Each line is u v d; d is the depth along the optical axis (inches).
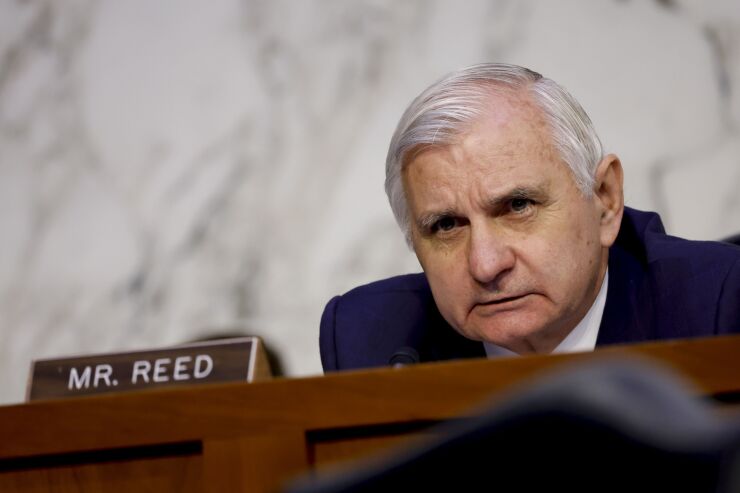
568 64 293.3
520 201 160.9
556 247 161.6
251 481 106.9
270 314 301.1
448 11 299.6
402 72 300.7
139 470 111.8
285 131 304.2
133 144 311.1
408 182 167.2
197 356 136.4
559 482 28.8
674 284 175.0
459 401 102.9
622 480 28.1
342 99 302.5
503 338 165.3
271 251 302.5
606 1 292.2
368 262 299.0
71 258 312.0
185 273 305.7
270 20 307.0
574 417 28.1
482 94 163.2
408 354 148.0
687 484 27.4
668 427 27.4
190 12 311.1
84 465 113.4
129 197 310.5
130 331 307.1
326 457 107.0
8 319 312.2
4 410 113.3
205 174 307.3
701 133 286.5
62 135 315.3
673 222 285.1
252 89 306.7
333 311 203.9
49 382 140.3
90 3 316.8
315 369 298.2
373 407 105.0
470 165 160.1
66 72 316.2
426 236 167.2
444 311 170.1
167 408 109.9
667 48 289.6
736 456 26.9
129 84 313.0
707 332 169.0
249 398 108.0
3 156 316.8
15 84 318.3
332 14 304.2
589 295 169.8
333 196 301.3
